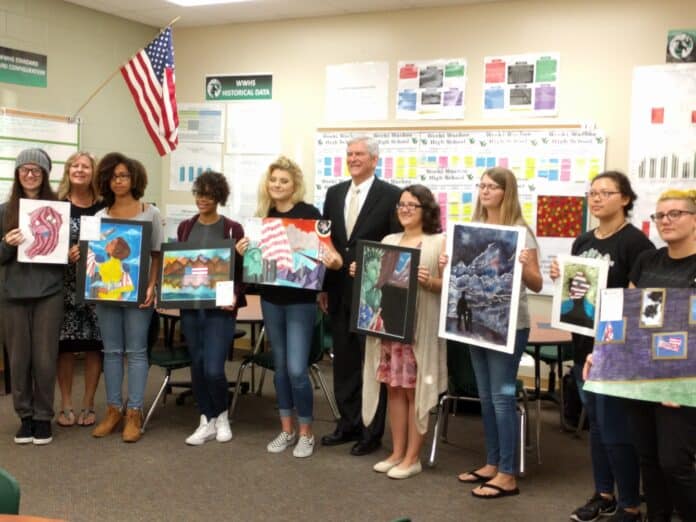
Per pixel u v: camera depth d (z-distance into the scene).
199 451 3.81
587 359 2.63
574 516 3.01
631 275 2.65
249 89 6.64
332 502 3.17
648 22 5.12
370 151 3.69
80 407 4.59
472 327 3.14
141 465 3.58
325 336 4.72
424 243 3.37
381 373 3.44
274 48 6.51
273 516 3.01
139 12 6.34
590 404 2.95
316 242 3.56
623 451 2.77
